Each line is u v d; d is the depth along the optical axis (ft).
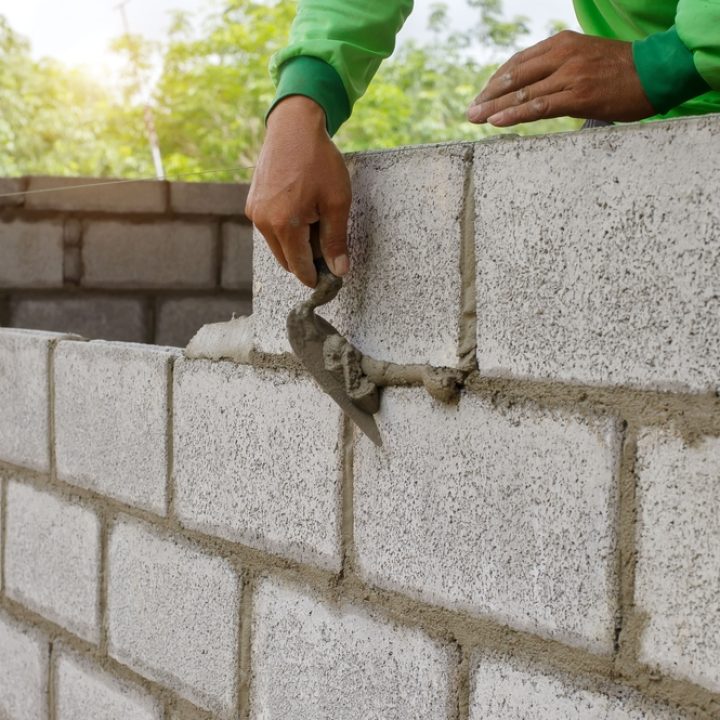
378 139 39.06
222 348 6.91
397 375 5.58
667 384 4.37
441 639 5.44
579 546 4.73
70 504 8.55
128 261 14.83
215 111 42.68
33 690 9.12
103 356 8.07
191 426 7.19
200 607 7.15
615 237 4.52
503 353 5.05
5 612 9.55
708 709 4.27
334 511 6.08
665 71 5.05
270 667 6.58
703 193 4.21
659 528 4.42
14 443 9.33
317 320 5.87
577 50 5.21
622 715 4.58
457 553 5.32
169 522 7.45
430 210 5.37
